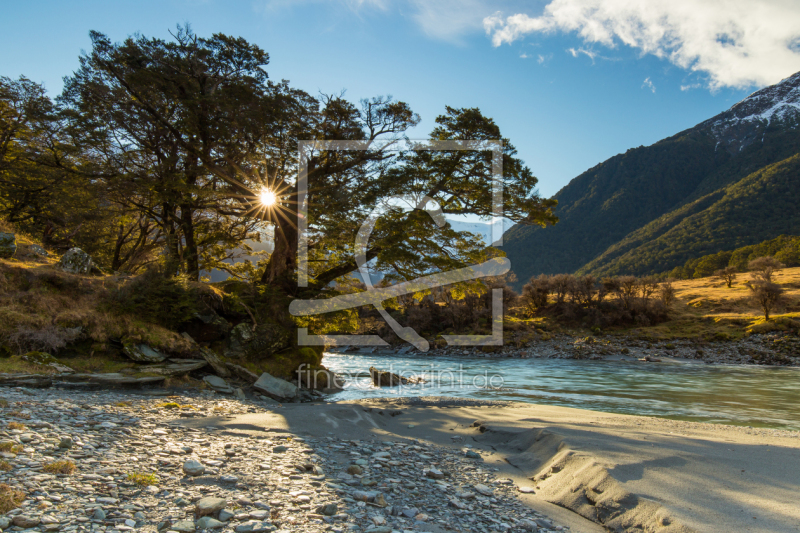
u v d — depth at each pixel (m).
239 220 30.92
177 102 23.20
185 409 10.70
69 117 22.91
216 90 22.44
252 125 22.31
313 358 23.34
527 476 7.35
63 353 13.72
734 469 6.70
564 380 33.44
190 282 19.94
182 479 5.38
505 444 9.58
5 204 28.27
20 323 12.95
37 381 11.23
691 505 5.18
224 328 19.61
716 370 42.16
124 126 23.53
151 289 17.64
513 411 15.99
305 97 24.58
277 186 24.23
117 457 5.83
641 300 77.88
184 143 23.28
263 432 8.72
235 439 7.85
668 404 22.09
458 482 6.69
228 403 13.30
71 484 4.70
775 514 4.95
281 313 22.12
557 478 6.73
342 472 6.46
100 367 13.70
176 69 22.36
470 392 25.47
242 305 21.39
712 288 106.94
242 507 4.71
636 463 6.68
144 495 4.75
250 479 5.64
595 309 78.12
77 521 3.90
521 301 90.94
